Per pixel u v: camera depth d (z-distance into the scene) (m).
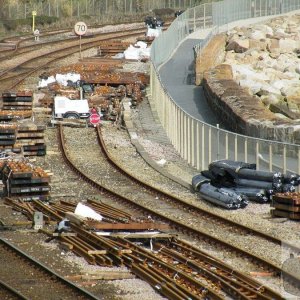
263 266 38.28
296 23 128.00
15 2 163.75
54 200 52.12
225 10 125.38
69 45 127.44
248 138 56.41
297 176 51.44
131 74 100.00
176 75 101.81
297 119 79.44
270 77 100.12
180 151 69.38
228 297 34.09
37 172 52.47
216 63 104.06
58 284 35.22
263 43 112.44
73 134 74.75
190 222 47.03
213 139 61.00
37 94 90.44
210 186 53.03
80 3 169.38
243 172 52.91
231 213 49.34
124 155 68.06
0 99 88.56
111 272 36.84
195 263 37.69
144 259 38.31
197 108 87.50
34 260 37.94
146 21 140.88
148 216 48.28
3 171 53.69
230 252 40.78
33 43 129.00
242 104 75.44
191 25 122.94
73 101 79.81
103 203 50.25
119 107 84.00
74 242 41.00
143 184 56.69
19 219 47.25
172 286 34.34
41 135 66.12
